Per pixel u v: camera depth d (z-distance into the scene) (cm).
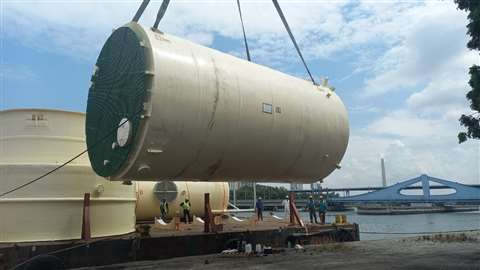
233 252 1659
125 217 1505
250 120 1146
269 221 2436
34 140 1366
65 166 1341
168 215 2394
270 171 1284
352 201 9356
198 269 1292
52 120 1395
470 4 1128
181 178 1134
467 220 5781
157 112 966
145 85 974
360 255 1577
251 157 1188
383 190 9312
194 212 2492
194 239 1636
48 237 1297
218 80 1091
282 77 1327
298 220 2094
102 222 1407
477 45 1138
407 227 4000
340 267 1290
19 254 1223
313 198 2847
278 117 1219
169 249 1555
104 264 1356
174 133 1001
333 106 1434
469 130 1187
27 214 1290
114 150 1045
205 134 1055
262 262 1430
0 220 1276
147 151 981
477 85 1126
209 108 1053
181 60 1038
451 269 1217
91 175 1388
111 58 1098
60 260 1266
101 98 1112
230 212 2733
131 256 1430
